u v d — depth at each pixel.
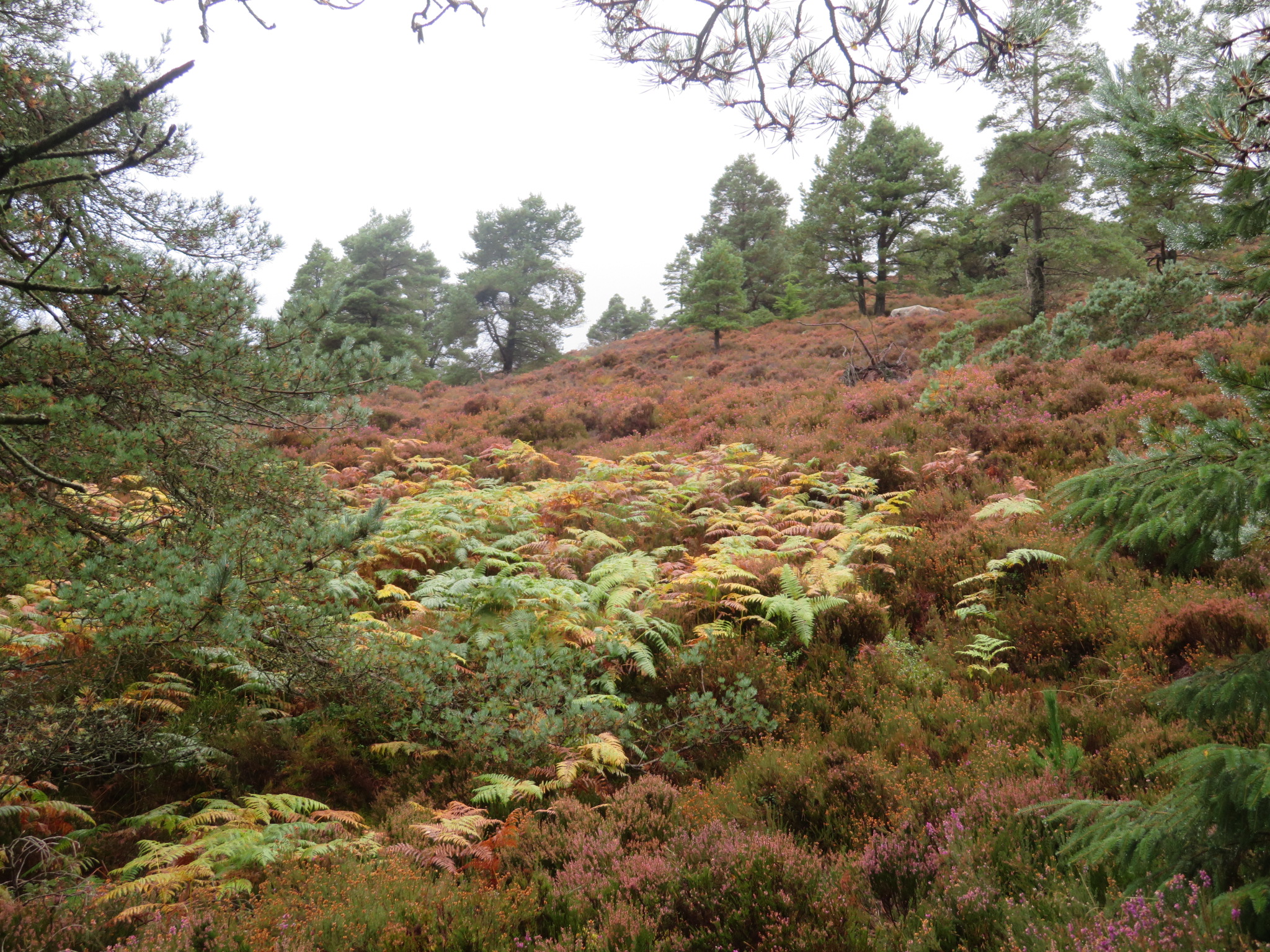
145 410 4.52
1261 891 2.58
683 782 5.92
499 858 4.70
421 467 16.25
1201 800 2.89
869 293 37.91
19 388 3.87
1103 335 18.47
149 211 5.75
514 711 6.32
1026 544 8.42
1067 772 4.74
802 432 16.28
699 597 8.49
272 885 4.20
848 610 7.62
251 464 5.01
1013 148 23.95
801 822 5.02
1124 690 5.80
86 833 4.88
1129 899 3.24
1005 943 3.39
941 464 11.73
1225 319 15.62
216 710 6.25
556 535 11.60
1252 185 3.02
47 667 4.75
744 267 41.66
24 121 5.01
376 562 9.48
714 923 3.84
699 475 13.29
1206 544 3.07
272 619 5.00
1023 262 24.89
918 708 6.24
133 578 4.01
